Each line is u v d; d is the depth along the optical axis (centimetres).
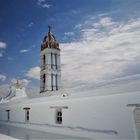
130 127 1017
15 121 2342
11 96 4106
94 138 1205
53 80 4294
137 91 1007
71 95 1519
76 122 1384
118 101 1100
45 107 1770
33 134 1580
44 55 4497
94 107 1255
